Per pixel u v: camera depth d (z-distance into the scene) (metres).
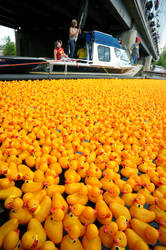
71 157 2.91
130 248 1.73
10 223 1.72
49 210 1.93
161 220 1.90
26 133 3.71
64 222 1.82
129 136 4.11
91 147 3.26
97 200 2.14
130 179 2.49
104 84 10.01
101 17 20.67
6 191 2.11
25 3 17.52
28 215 1.85
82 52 12.34
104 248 1.74
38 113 4.55
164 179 2.52
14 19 22.95
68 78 9.99
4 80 7.54
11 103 5.03
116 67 12.96
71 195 2.16
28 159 2.73
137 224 1.87
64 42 26.94
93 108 5.50
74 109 5.26
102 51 11.55
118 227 1.74
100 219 1.92
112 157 2.97
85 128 3.87
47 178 2.24
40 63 8.52
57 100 5.88
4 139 3.17
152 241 1.71
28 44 29.33
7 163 2.51
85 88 8.15
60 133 3.67
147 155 3.25
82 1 14.20
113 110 5.50
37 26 24.97
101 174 2.68
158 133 4.13
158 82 16.58
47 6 16.91
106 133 3.82
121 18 19.16
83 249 1.67
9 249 1.47
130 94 8.29
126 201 2.22
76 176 2.48
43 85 7.63
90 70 11.45
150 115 5.38
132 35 22.58
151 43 35.94
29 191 2.20
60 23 22.83
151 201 2.22
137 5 18.03
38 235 1.65
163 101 7.74
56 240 1.69
